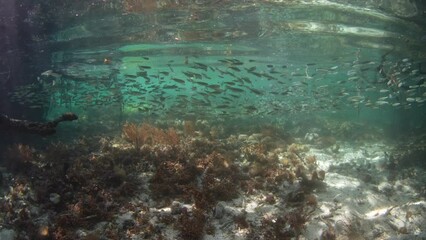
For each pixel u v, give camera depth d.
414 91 14.85
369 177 10.01
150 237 7.11
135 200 8.25
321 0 14.20
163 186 8.46
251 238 7.21
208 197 8.19
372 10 15.02
